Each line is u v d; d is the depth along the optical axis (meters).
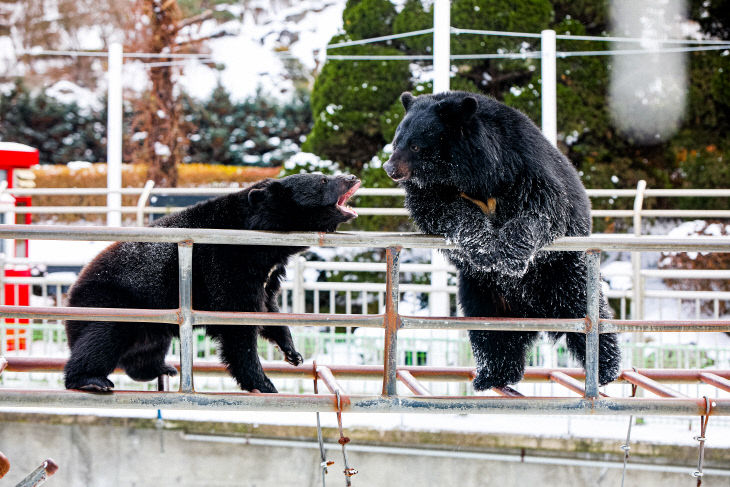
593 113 14.29
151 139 19.91
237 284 4.80
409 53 14.70
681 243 4.02
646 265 14.52
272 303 5.29
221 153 22.08
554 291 4.88
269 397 4.12
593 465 7.70
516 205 4.51
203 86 23.00
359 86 14.17
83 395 4.07
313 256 14.05
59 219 18.84
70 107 23.06
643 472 7.69
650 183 14.44
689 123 14.57
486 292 5.13
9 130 22.86
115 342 4.55
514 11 14.00
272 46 24.00
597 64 14.30
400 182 4.86
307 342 9.78
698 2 14.87
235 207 5.02
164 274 4.75
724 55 14.51
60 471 8.37
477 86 14.75
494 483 7.88
